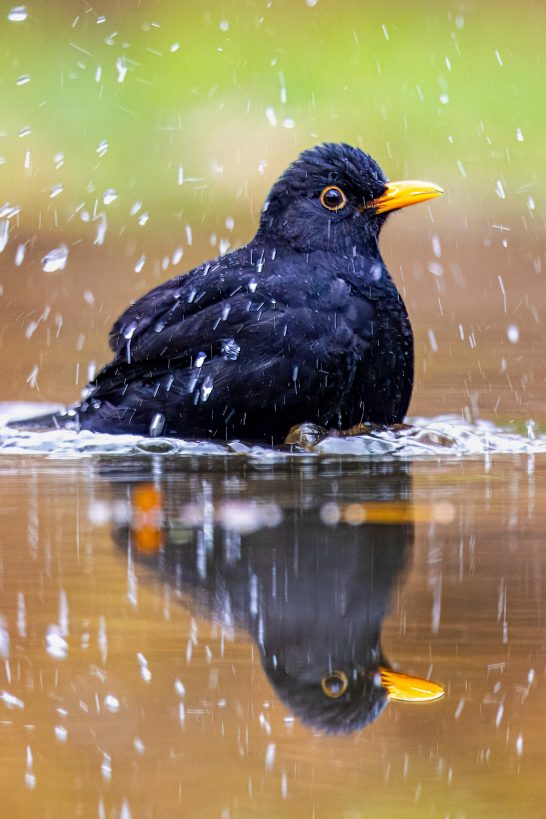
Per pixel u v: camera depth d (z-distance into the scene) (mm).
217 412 10711
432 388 13594
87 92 30375
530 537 7773
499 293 21031
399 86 31734
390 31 32812
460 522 8156
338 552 7477
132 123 30109
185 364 10750
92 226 26531
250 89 31297
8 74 30406
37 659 5953
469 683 5684
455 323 18203
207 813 4793
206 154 29734
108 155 29406
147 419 10922
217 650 6027
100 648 6086
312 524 8141
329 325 10617
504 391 13438
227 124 30609
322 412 10797
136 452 10680
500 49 32688
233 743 5250
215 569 7156
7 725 5402
